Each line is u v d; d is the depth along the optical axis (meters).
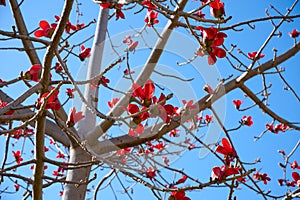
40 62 3.14
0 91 3.25
